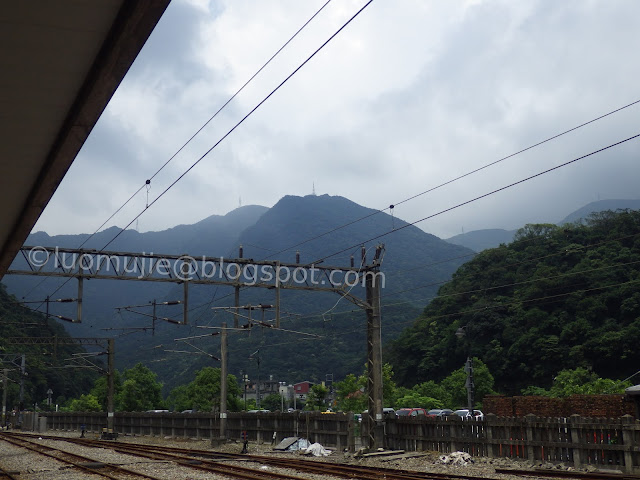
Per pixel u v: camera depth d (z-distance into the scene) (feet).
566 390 215.92
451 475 60.75
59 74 29.99
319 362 527.40
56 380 379.55
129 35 26.23
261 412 124.47
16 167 41.14
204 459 88.48
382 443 97.25
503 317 323.37
